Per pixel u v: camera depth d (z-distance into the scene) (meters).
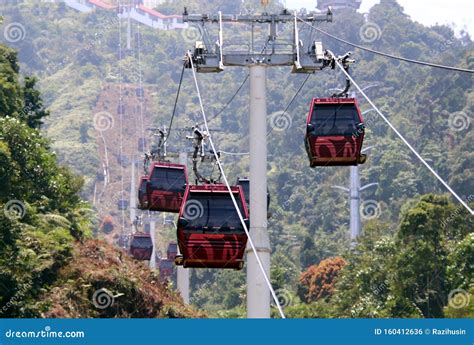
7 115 114.88
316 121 65.56
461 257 129.62
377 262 147.88
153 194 91.44
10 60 138.25
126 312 97.69
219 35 64.75
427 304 132.25
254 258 59.41
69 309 89.44
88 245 105.12
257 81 63.72
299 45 64.25
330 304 162.12
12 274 85.00
